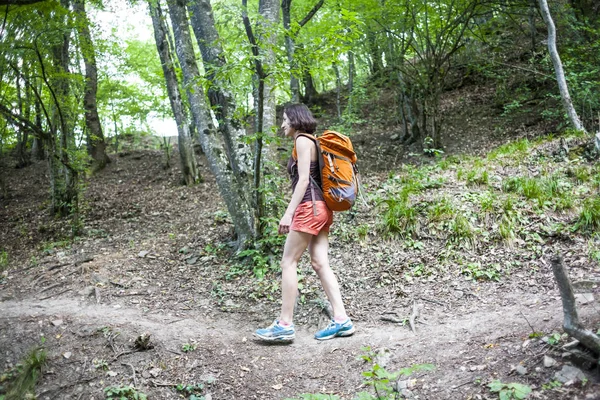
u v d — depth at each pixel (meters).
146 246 6.57
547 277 3.93
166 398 3.07
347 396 2.81
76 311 4.43
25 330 3.97
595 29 10.11
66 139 8.25
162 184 11.57
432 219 5.24
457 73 13.85
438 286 4.24
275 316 4.20
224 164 5.62
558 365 2.39
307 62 4.54
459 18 9.50
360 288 4.46
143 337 3.58
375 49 11.12
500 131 10.12
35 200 11.48
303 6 10.29
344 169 3.46
